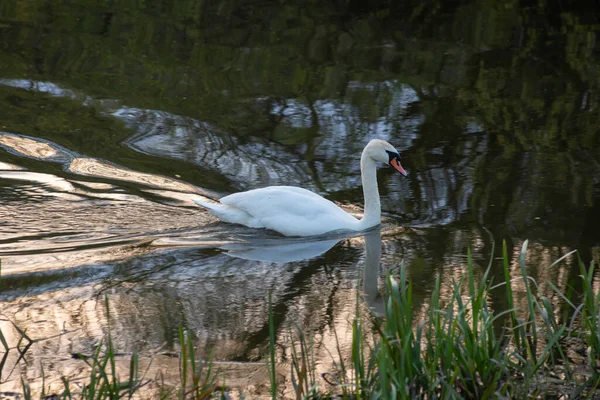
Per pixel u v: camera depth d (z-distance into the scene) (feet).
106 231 32.17
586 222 32.96
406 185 37.47
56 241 31.01
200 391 20.06
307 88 49.73
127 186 36.27
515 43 60.23
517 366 20.59
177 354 22.65
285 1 70.28
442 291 27.07
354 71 53.11
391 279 19.86
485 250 30.55
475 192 36.32
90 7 65.36
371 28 63.62
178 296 26.68
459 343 20.57
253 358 22.53
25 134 41.09
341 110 46.16
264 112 45.68
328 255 30.73
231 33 60.85
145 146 40.63
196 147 40.83
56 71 50.62
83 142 40.70
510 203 35.12
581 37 61.87
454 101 47.98
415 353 19.80
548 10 69.62
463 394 20.47
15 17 61.77
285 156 40.09
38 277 27.84
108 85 48.85
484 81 51.75
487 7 70.54
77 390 20.53
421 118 45.29
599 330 21.80
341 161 39.73
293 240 32.35
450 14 68.03
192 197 35.60
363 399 19.93
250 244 31.83
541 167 38.88
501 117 45.55
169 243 31.53
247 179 37.45
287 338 23.73
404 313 19.79
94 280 27.81
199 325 24.50
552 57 57.00
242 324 24.61
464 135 42.96
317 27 63.26
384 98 48.29
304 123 44.24
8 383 20.90
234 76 51.44
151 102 46.50
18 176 36.55
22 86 47.73
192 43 57.98
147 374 21.42
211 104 46.55
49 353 22.59
